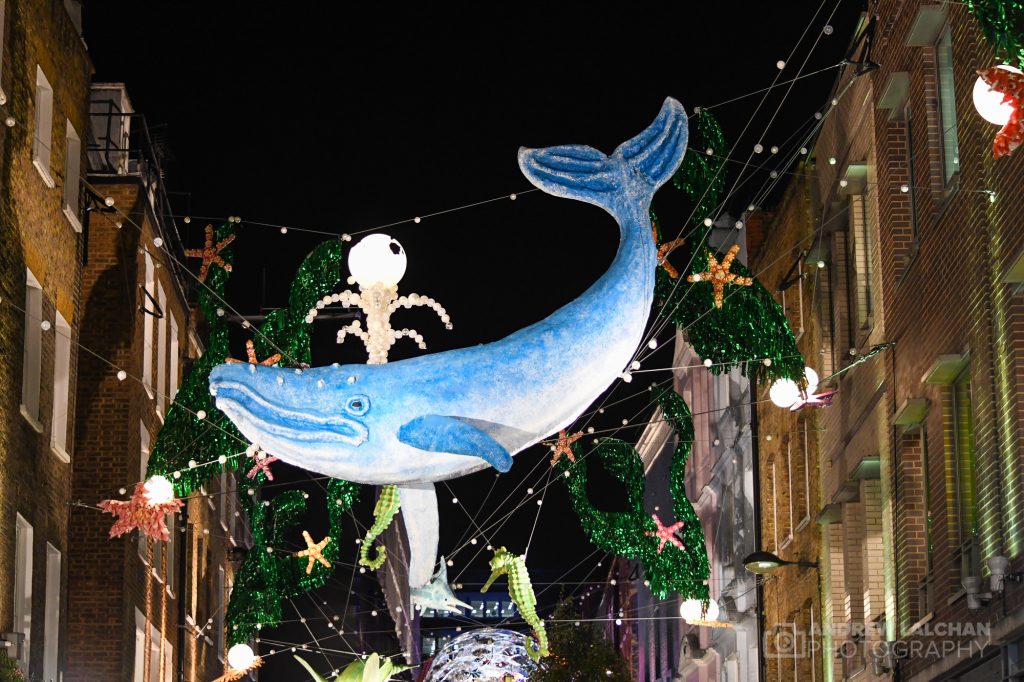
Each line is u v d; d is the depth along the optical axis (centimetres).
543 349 699
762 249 2869
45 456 1988
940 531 1730
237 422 699
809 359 2516
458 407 687
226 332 1318
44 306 1998
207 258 1346
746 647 3200
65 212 2125
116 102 2736
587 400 713
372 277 848
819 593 2448
